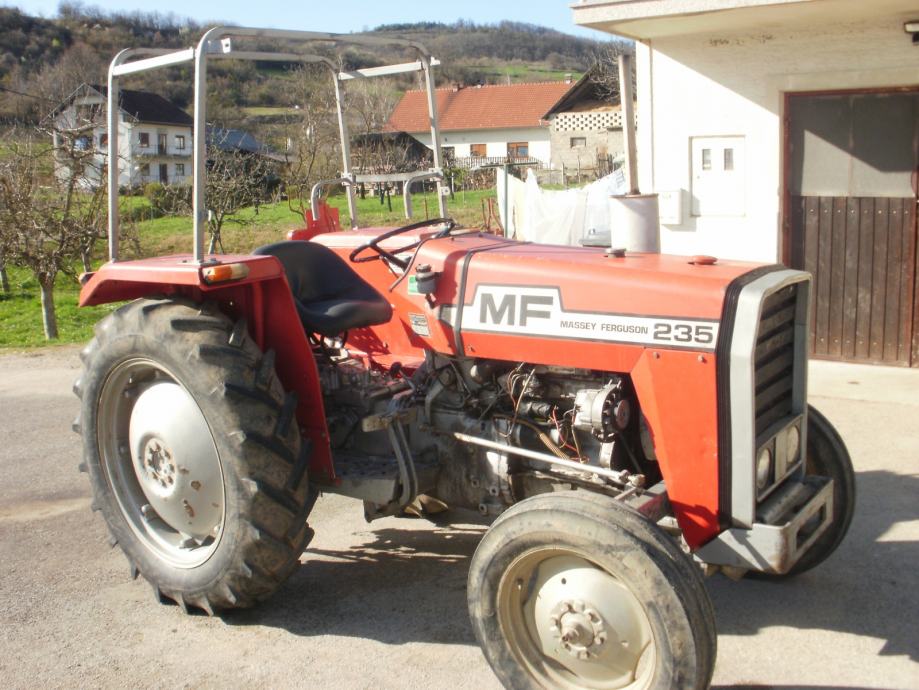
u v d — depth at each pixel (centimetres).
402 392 390
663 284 309
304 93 3497
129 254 1648
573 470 343
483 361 357
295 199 2892
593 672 291
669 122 761
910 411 607
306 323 384
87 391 395
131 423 391
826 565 404
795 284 325
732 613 365
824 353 743
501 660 302
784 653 332
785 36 697
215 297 382
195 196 342
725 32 719
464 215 2508
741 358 290
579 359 325
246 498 340
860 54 673
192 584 367
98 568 431
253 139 3781
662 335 305
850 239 715
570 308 326
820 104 706
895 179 689
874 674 316
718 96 735
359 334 474
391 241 461
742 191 742
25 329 1310
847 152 704
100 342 386
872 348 721
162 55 377
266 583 355
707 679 267
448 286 358
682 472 305
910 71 658
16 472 577
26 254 1198
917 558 405
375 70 491
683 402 302
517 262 344
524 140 5594
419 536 455
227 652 348
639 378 312
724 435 296
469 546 440
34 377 862
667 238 779
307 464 359
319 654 344
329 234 495
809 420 378
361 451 397
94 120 1434
